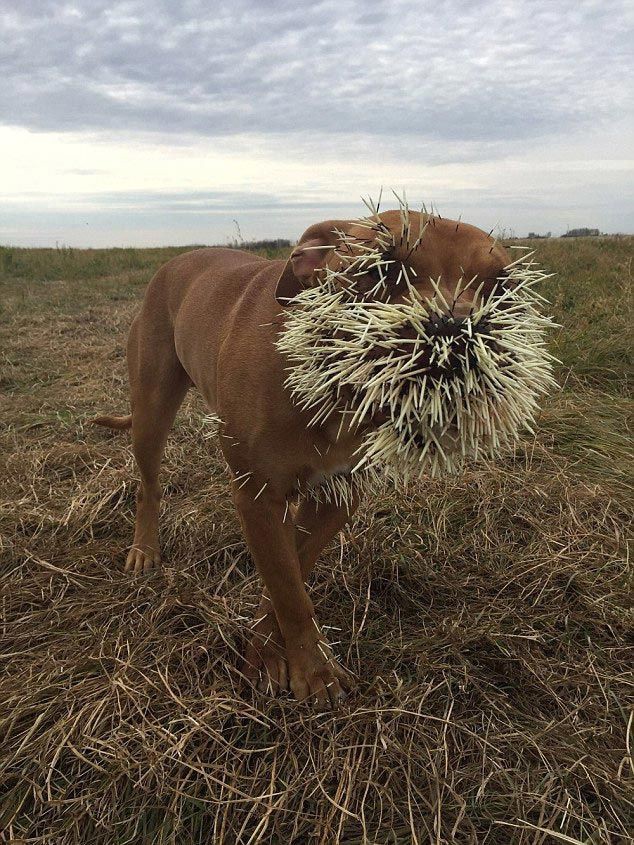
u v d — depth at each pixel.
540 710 0.91
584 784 0.79
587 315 2.40
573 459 1.58
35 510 1.45
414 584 1.18
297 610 0.93
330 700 0.93
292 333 0.74
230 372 0.93
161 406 1.34
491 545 1.27
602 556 1.21
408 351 0.62
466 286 0.67
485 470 1.52
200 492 1.53
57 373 2.58
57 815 0.77
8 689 0.94
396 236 0.72
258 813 0.77
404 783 0.79
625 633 1.04
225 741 0.85
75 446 1.81
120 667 0.96
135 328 1.41
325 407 0.75
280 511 0.92
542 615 1.07
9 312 4.00
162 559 1.32
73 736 0.85
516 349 0.63
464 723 0.87
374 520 1.33
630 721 0.87
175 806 0.76
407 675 0.97
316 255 0.84
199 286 1.23
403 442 0.69
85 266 7.00
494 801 0.77
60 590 1.20
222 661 0.98
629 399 1.89
